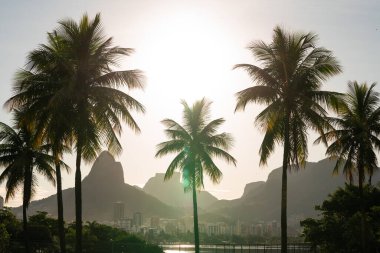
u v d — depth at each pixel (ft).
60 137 90.43
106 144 94.79
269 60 102.17
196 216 151.43
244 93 98.89
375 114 138.82
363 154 136.36
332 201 186.80
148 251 232.32
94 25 95.91
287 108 98.63
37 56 92.48
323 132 99.04
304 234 197.98
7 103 96.32
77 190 90.43
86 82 94.84
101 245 223.92
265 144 101.35
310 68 97.19
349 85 141.59
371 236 159.84
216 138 151.12
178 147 151.02
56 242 234.17
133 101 94.63
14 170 143.13
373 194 181.78
